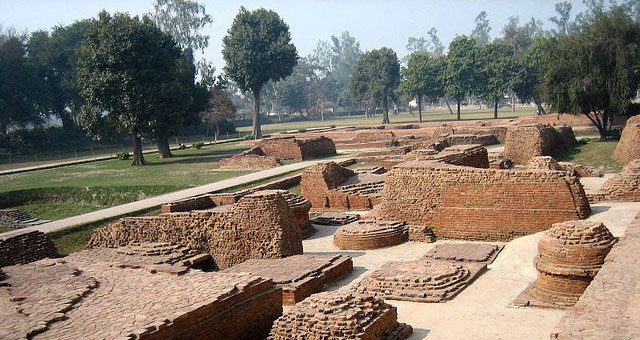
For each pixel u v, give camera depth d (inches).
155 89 2352.4
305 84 6589.6
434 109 7194.9
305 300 610.9
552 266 663.8
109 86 2308.1
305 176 1456.7
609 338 416.2
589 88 1953.7
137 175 2165.4
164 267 796.6
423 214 1065.5
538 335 579.5
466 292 746.8
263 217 952.9
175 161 2625.5
